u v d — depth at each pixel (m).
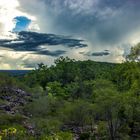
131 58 65.75
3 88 68.38
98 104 48.75
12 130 31.45
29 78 131.00
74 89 92.88
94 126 50.88
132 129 49.25
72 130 48.22
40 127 41.88
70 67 137.75
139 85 54.53
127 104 48.50
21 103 61.72
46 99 60.94
